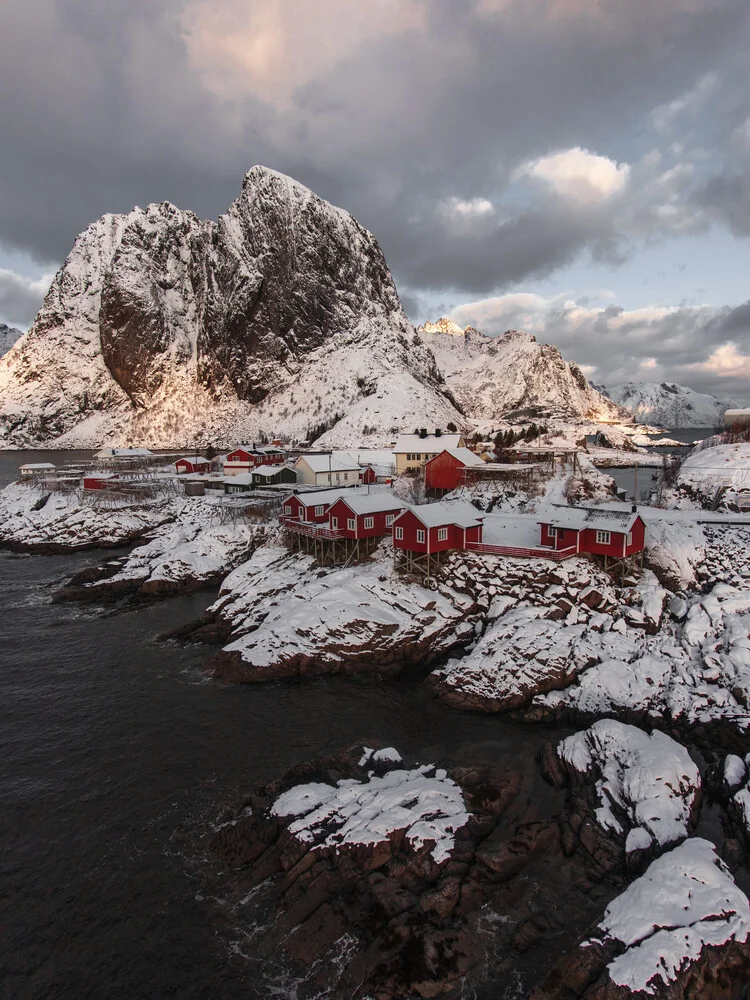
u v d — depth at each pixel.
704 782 24.14
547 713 30.12
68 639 41.41
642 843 19.92
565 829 21.25
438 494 65.81
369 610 38.31
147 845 21.64
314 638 36.59
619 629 35.28
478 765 25.33
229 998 16.17
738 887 18.25
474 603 39.69
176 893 19.50
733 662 31.28
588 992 14.98
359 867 19.19
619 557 39.44
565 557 39.41
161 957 17.39
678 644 34.28
